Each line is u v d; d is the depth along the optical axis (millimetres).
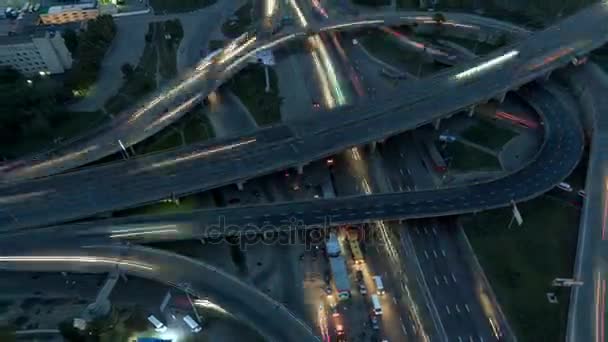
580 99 180125
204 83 193750
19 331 117562
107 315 115000
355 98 188500
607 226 132500
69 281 131625
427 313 120250
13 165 162875
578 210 141000
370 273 129875
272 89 195625
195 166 155125
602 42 195000
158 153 162750
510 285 123000
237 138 165625
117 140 168375
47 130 175125
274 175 160375
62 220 141125
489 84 177625
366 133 160875
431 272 129375
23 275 133875
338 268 127438
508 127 172750
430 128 174875
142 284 128250
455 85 179375
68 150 166750
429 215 136375
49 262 129250
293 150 157000
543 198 144750
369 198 143500
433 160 161125
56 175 157125
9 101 173500
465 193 142625
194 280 123375
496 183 145125
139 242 134250
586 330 110812
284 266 132875
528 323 114938
